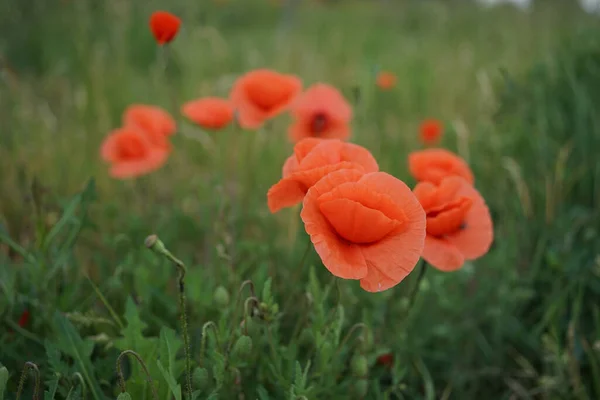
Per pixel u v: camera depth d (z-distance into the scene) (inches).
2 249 30.6
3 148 37.8
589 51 49.2
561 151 35.0
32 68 60.5
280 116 44.1
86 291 27.7
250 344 21.8
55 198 29.9
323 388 22.6
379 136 40.4
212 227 29.7
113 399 23.8
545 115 41.7
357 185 20.3
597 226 33.4
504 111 42.7
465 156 36.2
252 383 23.6
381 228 20.3
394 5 107.9
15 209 33.0
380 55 64.8
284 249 30.6
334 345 22.9
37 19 65.7
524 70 51.4
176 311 26.0
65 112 45.6
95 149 41.6
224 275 27.2
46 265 25.8
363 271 20.3
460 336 29.8
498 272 31.5
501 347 29.6
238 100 30.7
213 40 57.5
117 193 37.4
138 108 33.6
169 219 33.2
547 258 31.0
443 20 84.3
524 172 38.2
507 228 33.7
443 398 26.9
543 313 30.7
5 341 24.7
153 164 32.8
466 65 56.2
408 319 26.9
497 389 29.2
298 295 27.3
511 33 67.9
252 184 37.1
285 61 57.1
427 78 52.8
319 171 21.0
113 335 25.3
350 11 114.8
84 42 54.2
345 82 52.6
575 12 73.7
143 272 26.0
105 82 48.6
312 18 105.4
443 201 23.5
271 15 110.1
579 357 27.5
